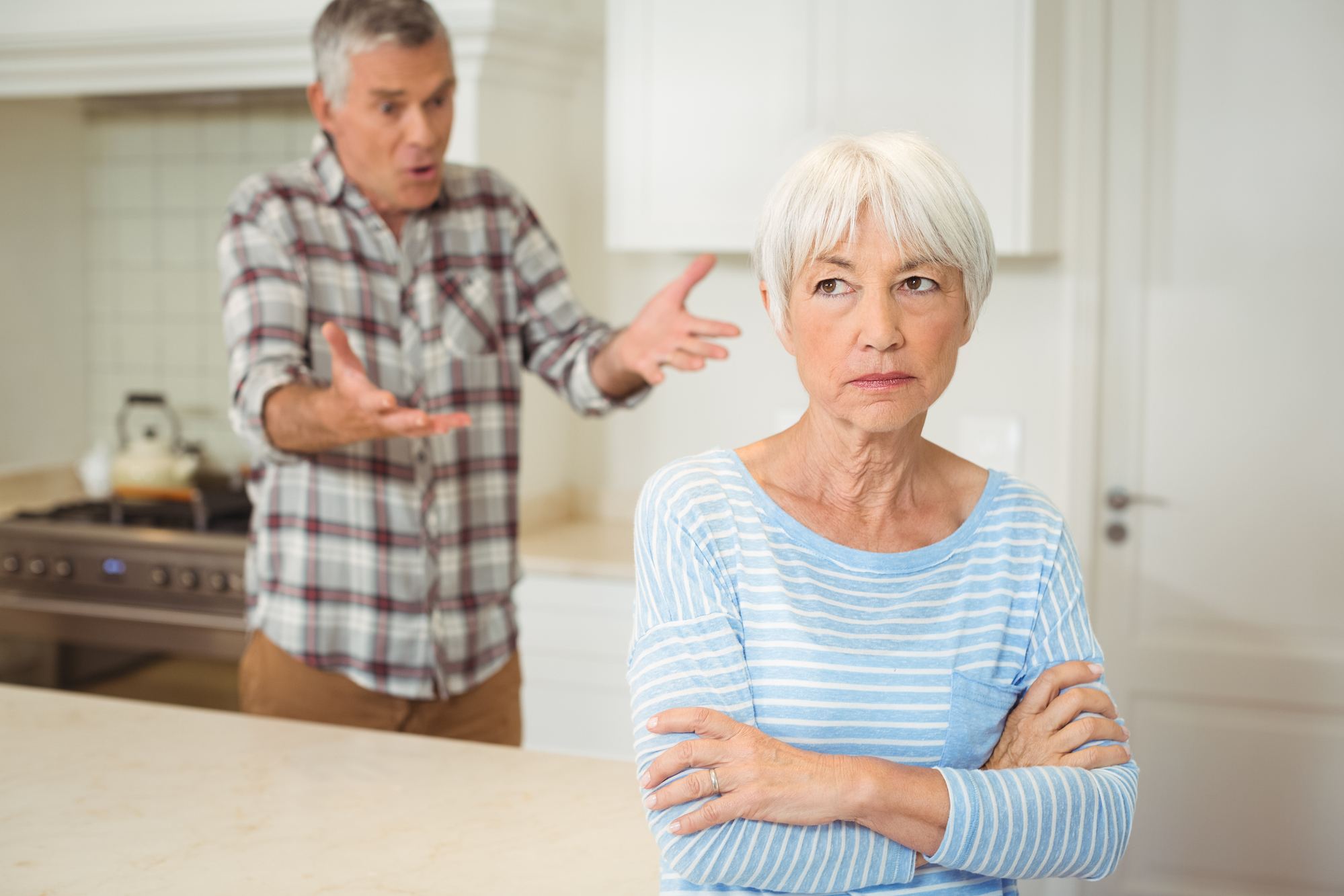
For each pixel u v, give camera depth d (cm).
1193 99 259
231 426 346
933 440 282
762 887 86
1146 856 272
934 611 92
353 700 174
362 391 137
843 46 247
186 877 105
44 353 348
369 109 166
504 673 186
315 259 173
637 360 167
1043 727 91
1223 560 265
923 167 85
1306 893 262
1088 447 268
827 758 85
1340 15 250
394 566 172
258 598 175
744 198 257
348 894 102
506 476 188
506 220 191
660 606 92
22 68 294
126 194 348
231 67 279
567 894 102
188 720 143
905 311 87
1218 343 262
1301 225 255
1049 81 250
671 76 260
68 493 352
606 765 131
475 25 249
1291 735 262
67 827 114
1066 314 267
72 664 292
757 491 94
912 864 85
